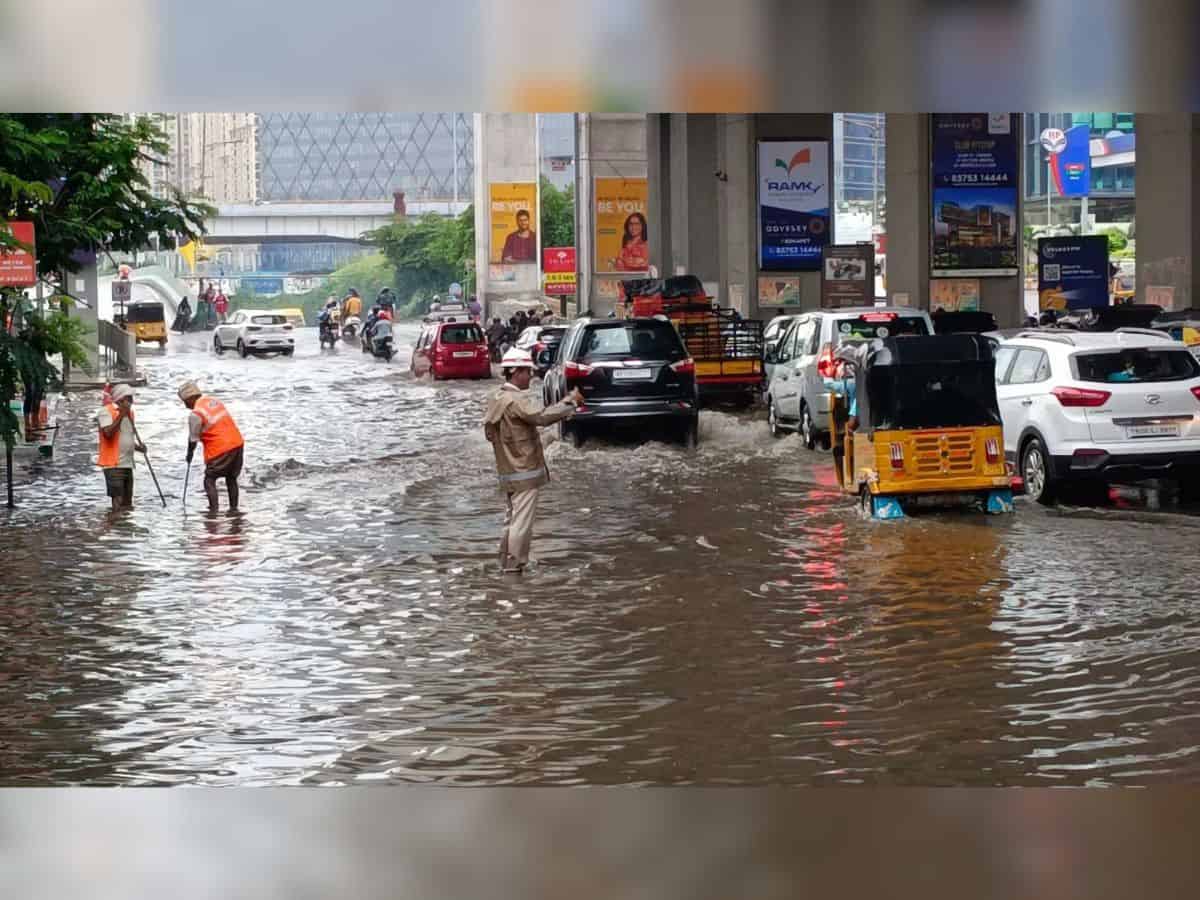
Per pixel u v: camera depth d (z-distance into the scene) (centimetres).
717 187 10575
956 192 7338
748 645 2045
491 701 1789
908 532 2945
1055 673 1853
